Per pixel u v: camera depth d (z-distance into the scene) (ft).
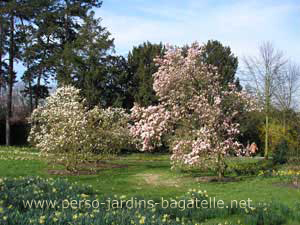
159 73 45.68
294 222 21.93
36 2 88.22
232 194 31.40
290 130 58.90
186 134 41.78
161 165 57.52
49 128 53.16
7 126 87.66
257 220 21.34
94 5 103.81
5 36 88.33
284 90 70.90
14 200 19.99
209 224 20.68
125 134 52.44
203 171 47.52
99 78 85.66
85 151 46.14
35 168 46.29
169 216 20.75
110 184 36.63
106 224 15.33
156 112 43.65
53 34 96.68
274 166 51.62
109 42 88.07
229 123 43.45
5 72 89.35
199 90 44.42
